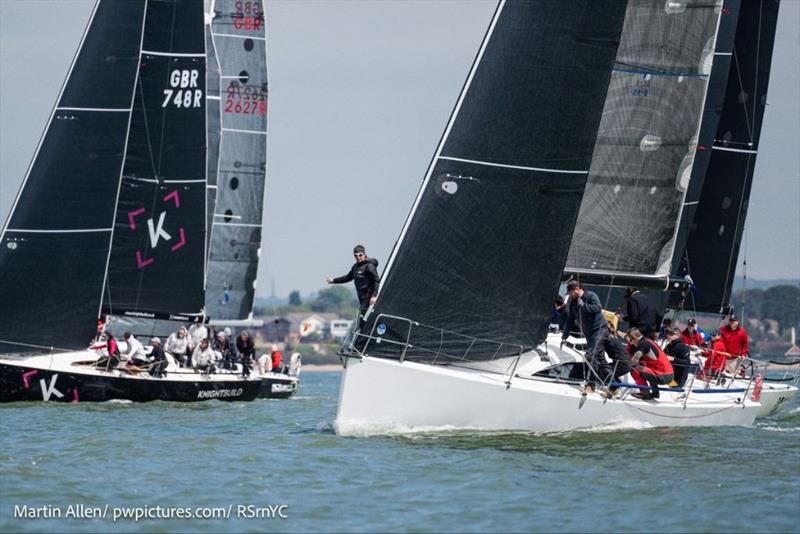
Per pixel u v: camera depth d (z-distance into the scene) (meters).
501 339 73.38
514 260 73.25
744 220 120.88
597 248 86.25
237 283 174.62
